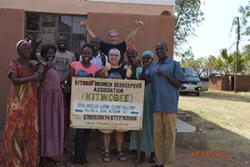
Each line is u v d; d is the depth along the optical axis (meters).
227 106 10.47
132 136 4.09
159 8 5.72
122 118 3.85
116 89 3.82
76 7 5.53
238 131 6.38
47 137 3.68
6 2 5.41
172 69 3.72
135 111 3.86
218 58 24.41
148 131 4.05
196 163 4.23
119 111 3.84
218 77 19.78
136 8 5.68
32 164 3.56
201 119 7.62
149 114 4.05
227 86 19.44
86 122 3.81
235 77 18.12
